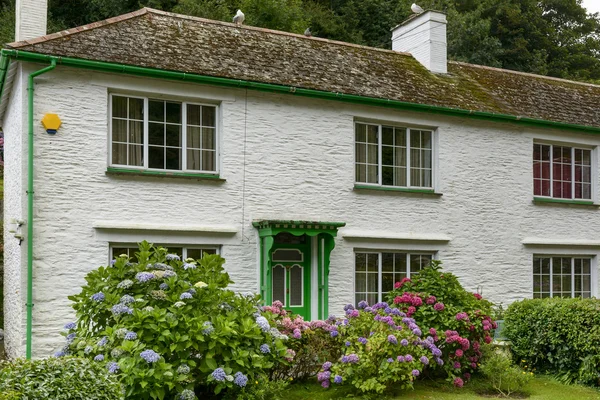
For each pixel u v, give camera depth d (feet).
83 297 27.04
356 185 45.73
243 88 41.96
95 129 38.06
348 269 44.73
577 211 54.60
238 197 41.65
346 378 30.55
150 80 39.47
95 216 37.73
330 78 45.91
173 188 39.96
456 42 104.12
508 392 32.81
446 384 33.81
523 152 52.37
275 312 32.60
